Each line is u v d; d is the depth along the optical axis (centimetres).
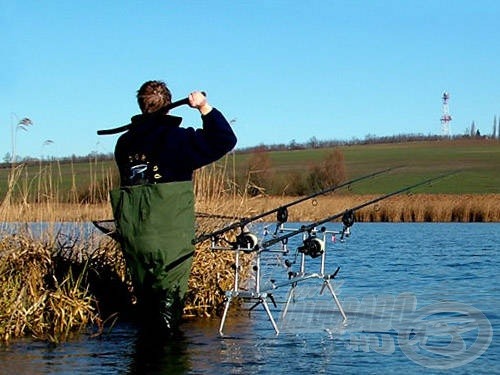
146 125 790
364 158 8300
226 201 1157
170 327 835
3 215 994
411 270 1698
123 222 795
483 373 737
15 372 722
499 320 1011
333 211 3359
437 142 9862
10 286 906
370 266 1794
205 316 1016
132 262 807
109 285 996
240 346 834
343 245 2520
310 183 3316
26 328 897
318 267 1755
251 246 874
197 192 1143
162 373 721
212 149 778
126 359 773
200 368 740
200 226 1064
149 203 781
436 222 3725
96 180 1123
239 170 1359
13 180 1013
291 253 1947
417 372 737
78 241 1024
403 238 2872
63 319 909
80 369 734
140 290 820
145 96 802
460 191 6219
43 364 752
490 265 1823
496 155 8531
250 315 1026
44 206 1038
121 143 803
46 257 954
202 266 1032
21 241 962
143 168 790
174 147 784
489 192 6097
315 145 8888
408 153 8744
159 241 788
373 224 3778
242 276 1096
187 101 770
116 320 955
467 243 2609
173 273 805
